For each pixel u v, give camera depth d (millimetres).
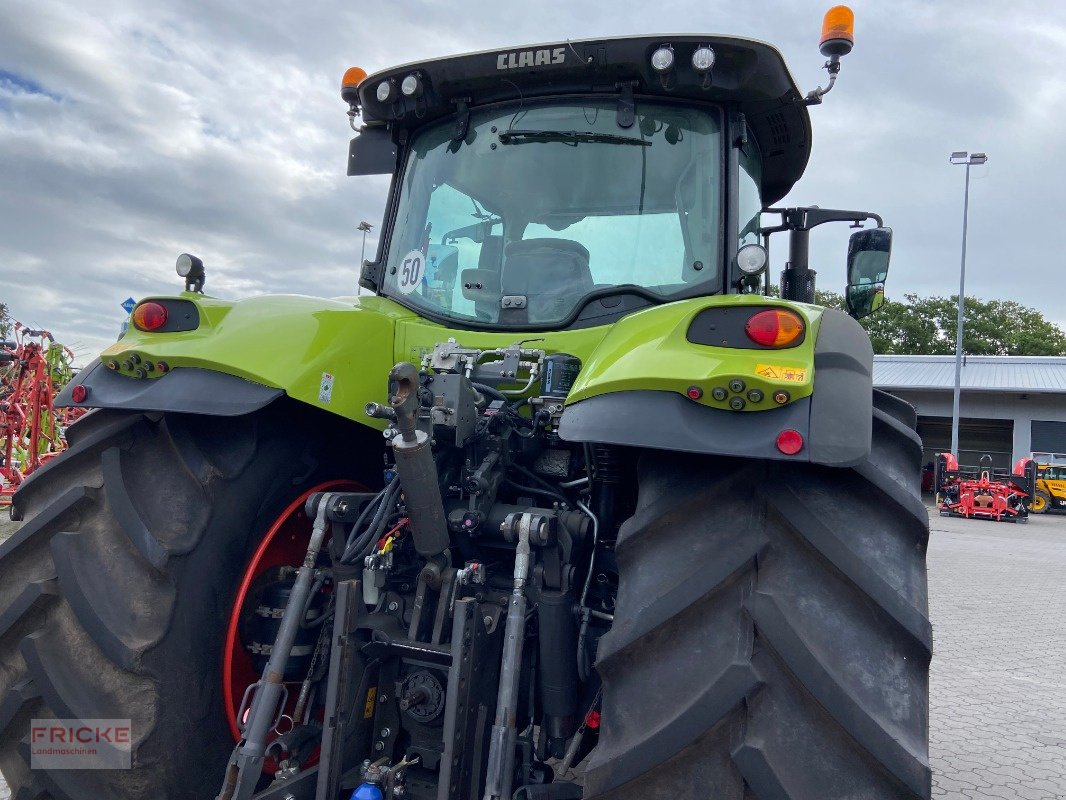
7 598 2008
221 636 2201
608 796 1602
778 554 1663
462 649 1957
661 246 2600
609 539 2326
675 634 1640
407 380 1925
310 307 2395
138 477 2139
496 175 2775
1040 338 50406
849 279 3406
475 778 2008
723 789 1548
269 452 2324
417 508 2059
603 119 2715
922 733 1528
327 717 1995
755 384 1640
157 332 2287
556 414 2301
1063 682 5574
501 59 2699
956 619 7828
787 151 3365
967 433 32000
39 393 10469
